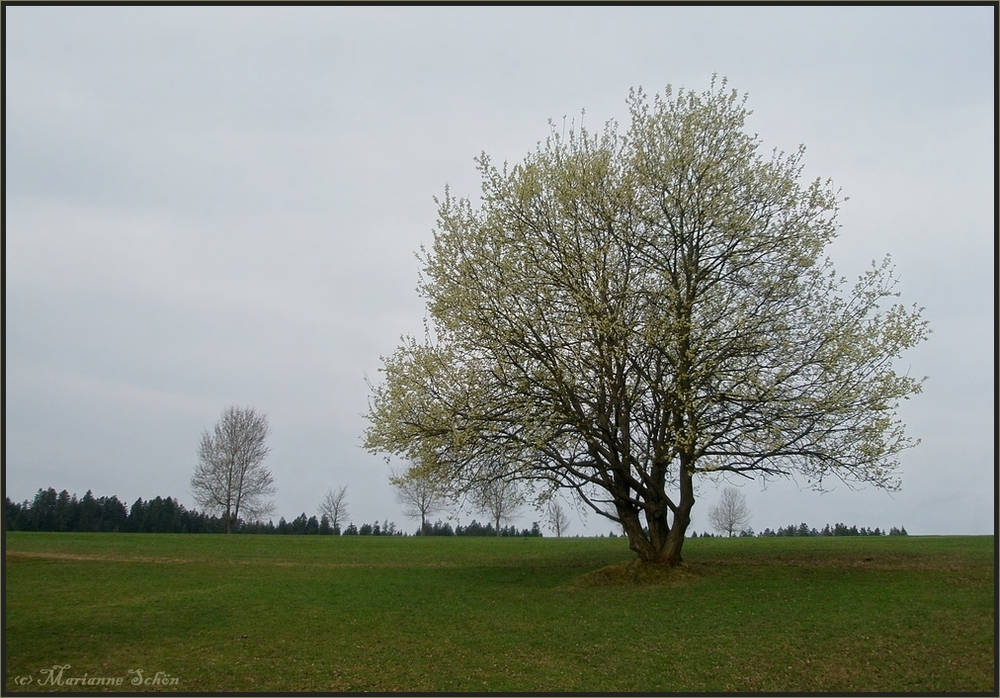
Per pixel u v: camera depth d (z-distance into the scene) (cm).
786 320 2539
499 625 2145
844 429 2461
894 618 2005
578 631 2055
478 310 2612
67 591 2769
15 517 8275
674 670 1750
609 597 2398
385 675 1750
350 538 5441
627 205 2658
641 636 1986
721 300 2573
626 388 2625
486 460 2686
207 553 4131
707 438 2411
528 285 2644
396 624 2184
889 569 2698
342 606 2430
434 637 2045
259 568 3428
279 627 2161
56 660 1850
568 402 2584
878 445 2383
